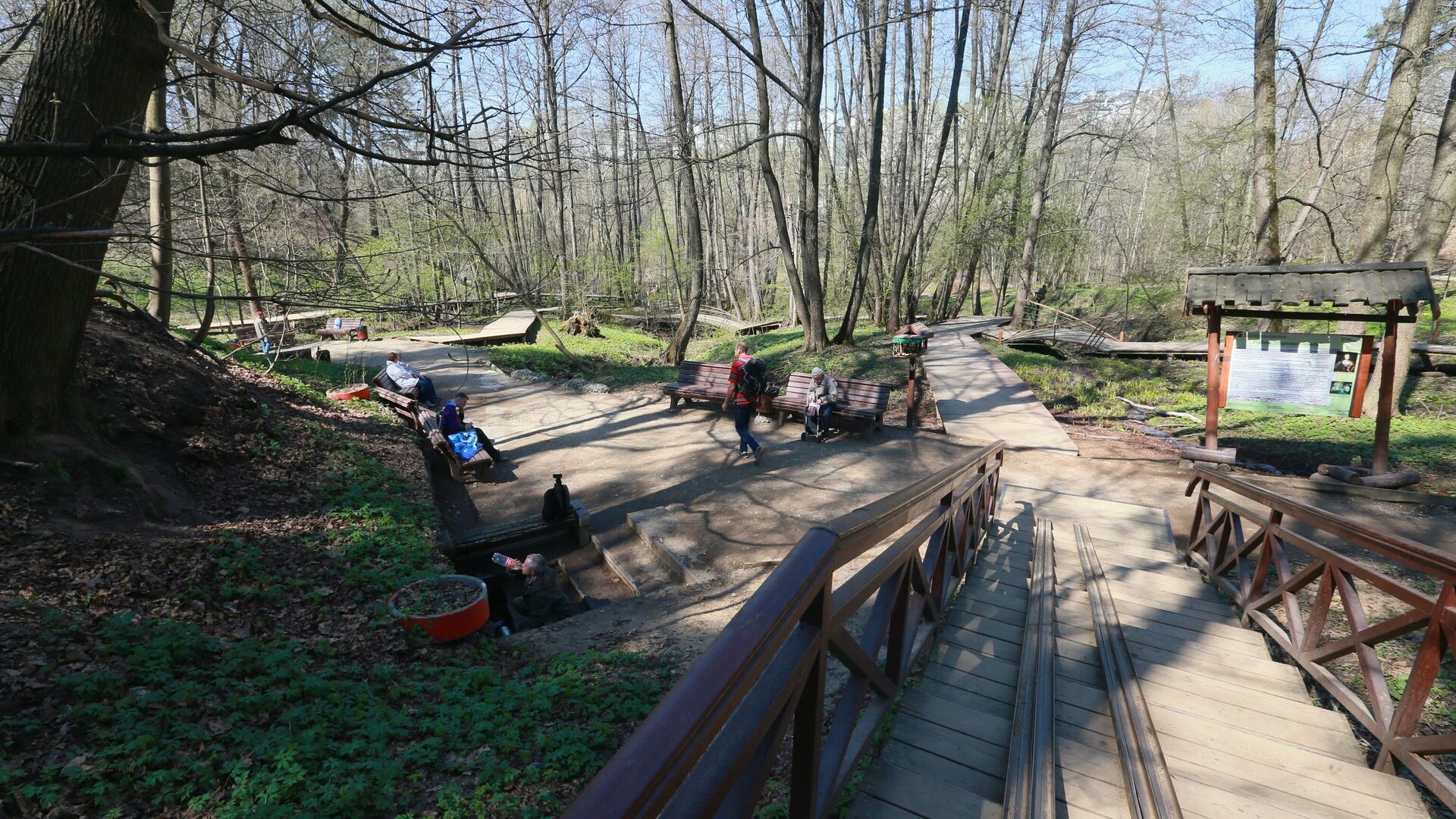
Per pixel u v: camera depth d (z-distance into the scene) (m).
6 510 4.84
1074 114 34.03
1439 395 14.63
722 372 14.40
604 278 34.53
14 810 2.61
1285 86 25.25
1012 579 5.14
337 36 3.71
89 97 4.05
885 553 2.40
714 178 42.53
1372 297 8.38
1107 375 19.27
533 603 6.51
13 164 4.07
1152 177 41.66
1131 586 5.23
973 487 4.92
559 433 12.82
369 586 5.68
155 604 4.50
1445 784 2.46
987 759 2.66
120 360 7.80
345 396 12.30
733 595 6.28
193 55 2.32
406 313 3.86
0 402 5.39
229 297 2.70
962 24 21.31
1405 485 8.60
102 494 5.57
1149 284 28.27
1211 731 3.00
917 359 14.41
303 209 4.75
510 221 23.58
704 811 1.01
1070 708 3.17
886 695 2.56
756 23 17.42
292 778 2.99
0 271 5.21
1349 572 3.34
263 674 3.98
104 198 4.41
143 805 2.79
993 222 29.41
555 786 3.21
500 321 27.73
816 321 21.36
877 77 21.25
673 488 9.64
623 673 4.66
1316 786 2.60
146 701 3.40
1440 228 13.29
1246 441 12.02
